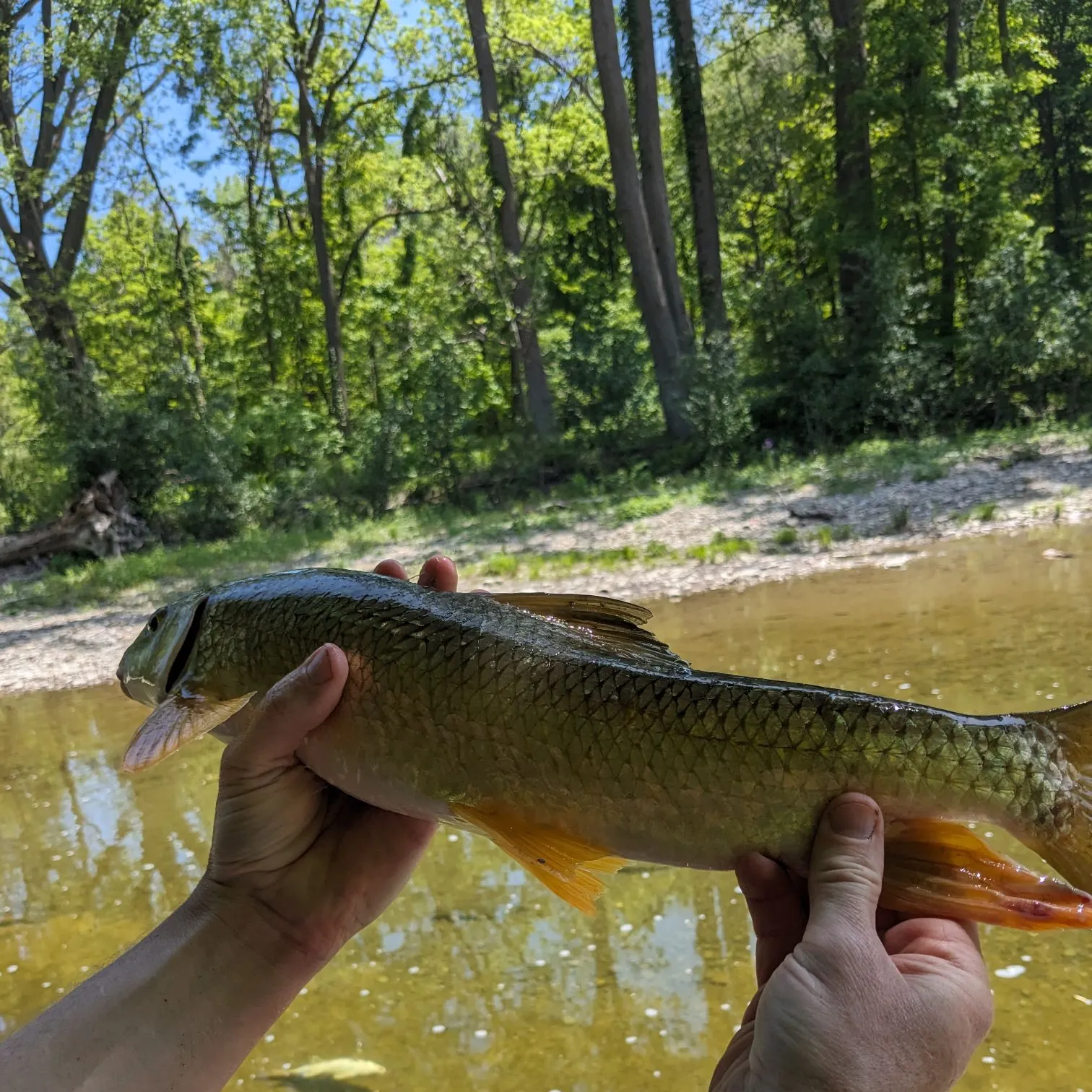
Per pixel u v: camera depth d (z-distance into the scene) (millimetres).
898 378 23359
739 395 23734
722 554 14719
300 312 38625
